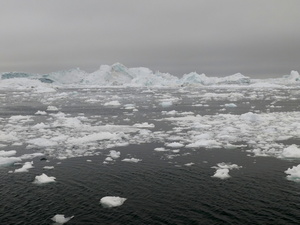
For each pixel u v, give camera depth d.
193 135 32.53
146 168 21.70
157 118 46.12
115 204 15.91
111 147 27.61
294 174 19.66
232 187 18.11
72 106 65.88
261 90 125.31
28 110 58.34
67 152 26.06
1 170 21.44
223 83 178.00
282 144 27.97
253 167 21.67
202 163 22.72
